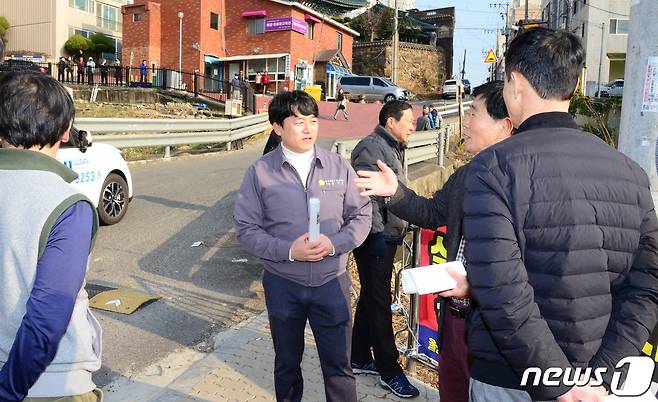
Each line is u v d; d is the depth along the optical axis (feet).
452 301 7.92
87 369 5.91
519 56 5.65
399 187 8.54
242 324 14.46
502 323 5.02
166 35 112.27
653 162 10.95
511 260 5.06
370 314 11.13
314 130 8.93
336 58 128.47
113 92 77.61
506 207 5.16
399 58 162.40
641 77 10.95
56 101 5.66
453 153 50.08
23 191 5.31
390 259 11.11
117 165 24.09
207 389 10.99
